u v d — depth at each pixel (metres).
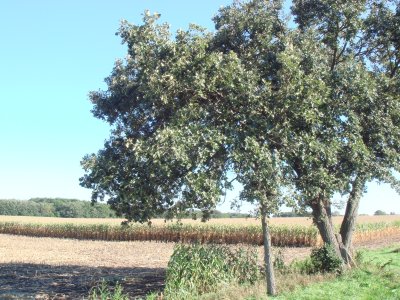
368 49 19.19
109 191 15.02
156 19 13.72
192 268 14.85
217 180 12.95
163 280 20.06
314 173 14.03
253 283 15.37
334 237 18.39
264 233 13.71
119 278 20.97
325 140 14.52
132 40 13.98
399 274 16.59
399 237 50.41
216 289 14.38
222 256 16.06
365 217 77.25
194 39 13.26
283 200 12.93
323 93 14.02
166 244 45.22
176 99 13.84
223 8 16.34
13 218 76.69
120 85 15.83
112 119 16.72
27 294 16.72
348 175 15.62
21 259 30.83
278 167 12.66
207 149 12.30
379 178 16.20
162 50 13.34
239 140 12.87
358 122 15.29
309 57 14.96
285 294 13.41
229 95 13.15
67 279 20.78
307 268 17.97
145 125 15.60
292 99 13.01
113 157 15.22
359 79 15.09
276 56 14.02
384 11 17.95
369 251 28.67
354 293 13.65
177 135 12.23
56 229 60.19
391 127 16.25
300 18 17.89
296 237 41.47
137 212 15.02
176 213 13.98
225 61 13.56
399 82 17.23
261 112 13.54
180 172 13.40
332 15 16.83
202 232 47.19
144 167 13.40
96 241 50.97
